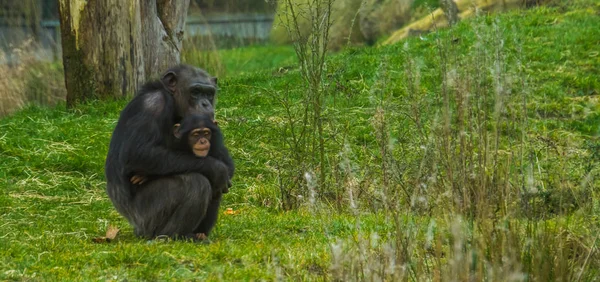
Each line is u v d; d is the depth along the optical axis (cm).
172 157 1275
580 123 2466
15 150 2153
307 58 1802
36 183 1950
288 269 1142
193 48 3359
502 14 3519
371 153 1998
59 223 1578
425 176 1351
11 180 1970
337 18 4784
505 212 1084
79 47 2661
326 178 1859
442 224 1088
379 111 1466
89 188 1956
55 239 1400
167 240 1288
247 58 4988
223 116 2375
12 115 2686
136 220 1324
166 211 1284
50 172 2041
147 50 2781
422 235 1144
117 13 2650
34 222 1583
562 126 2361
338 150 1922
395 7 4622
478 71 1164
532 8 3666
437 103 1277
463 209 1089
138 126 1282
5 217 1634
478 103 1145
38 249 1303
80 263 1193
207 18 5659
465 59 1271
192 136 1283
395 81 2714
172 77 1320
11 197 1811
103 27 2653
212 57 3425
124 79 2688
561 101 2622
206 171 1282
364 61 2959
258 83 2880
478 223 1070
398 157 1722
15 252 1277
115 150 1321
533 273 1045
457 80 1167
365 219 1468
